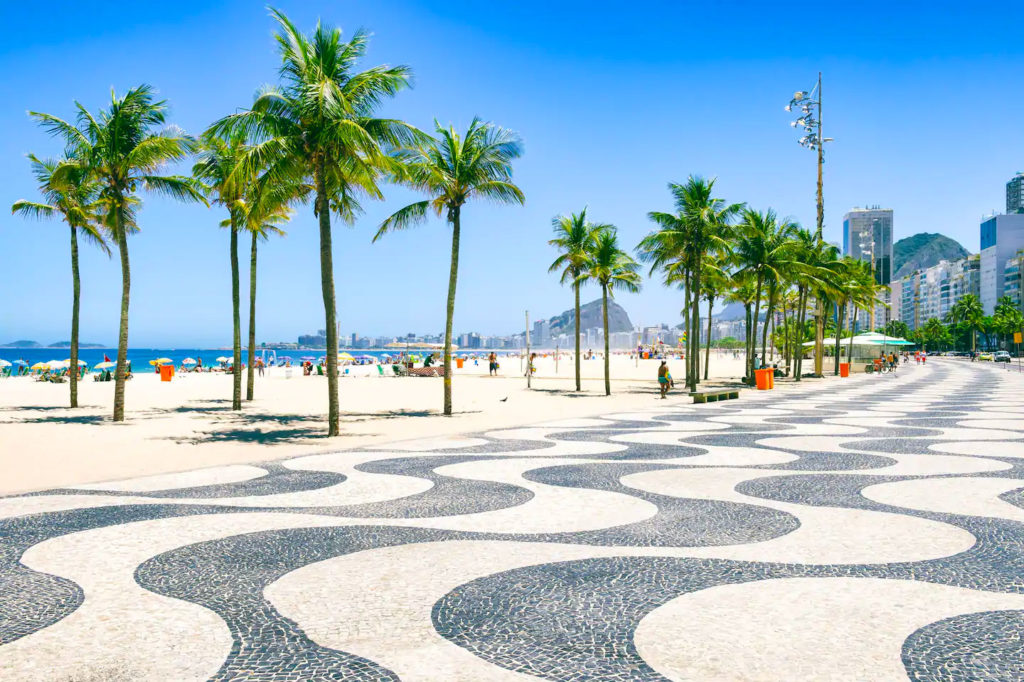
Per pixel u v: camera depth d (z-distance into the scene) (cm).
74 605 434
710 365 6969
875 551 546
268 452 1191
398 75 1437
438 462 1040
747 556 536
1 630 393
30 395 2766
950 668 338
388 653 361
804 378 4253
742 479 875
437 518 672
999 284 16488
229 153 1920
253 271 2470
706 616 411
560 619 408
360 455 1136
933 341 15275
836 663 345
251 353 2489
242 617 414
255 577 490
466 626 399
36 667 344
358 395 2795
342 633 389
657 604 432
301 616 415
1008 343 12750
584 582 476
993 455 1073
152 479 911
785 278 3462
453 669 341
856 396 2562
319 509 715
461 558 536
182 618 412
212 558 538
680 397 2630
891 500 743
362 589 464
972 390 2906
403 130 1440
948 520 650
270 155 1381
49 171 2003
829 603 430
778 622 400
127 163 1667
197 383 3800
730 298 4281
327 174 1498
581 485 841
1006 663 343
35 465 1057
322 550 561
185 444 1310
